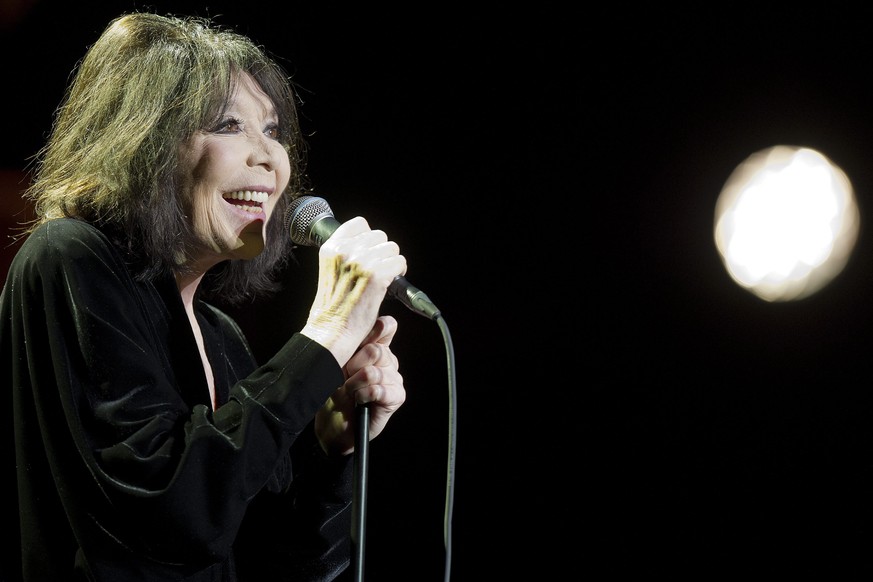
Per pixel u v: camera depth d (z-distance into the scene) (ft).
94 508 11.57
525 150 32.40
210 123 13.51
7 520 12.09
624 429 31.14
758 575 29.19
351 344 12.73
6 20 25.27
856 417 29.68
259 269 16.26
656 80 31.83
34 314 11.91
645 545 30.07
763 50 31.04
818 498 29.37
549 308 32.07
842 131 30.40
